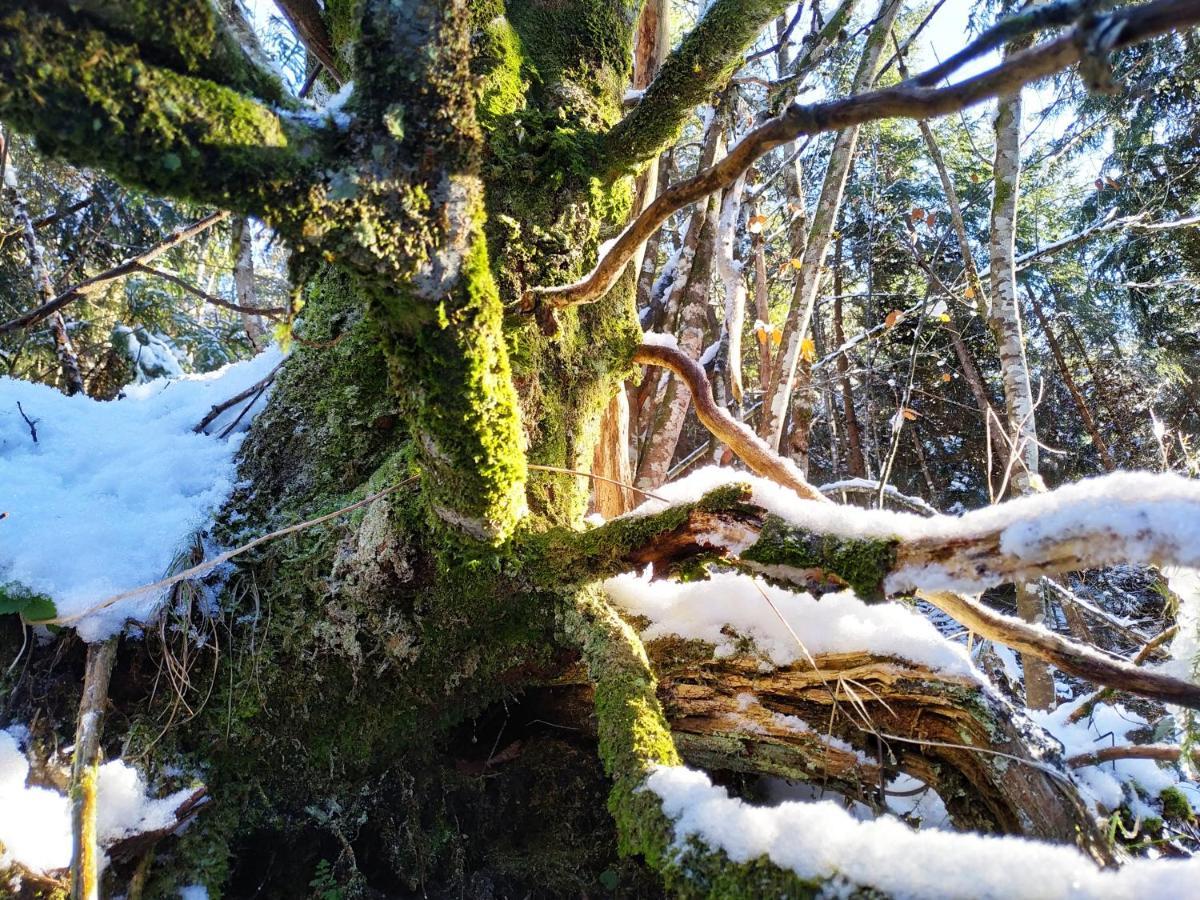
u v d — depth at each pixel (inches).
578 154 69.7
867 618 66.4
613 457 97.5
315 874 73.7
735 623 68.6
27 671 65.2
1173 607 75.0
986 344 353.1
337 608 67.5
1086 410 324.2
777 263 275.7
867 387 307.6
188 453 81.0
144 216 211.3
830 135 319.0
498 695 75.3
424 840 76.8
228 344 244.2
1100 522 39.3
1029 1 147.6
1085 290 350.0
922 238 317.4
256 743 68.7
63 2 31.9
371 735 71.6
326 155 40.4
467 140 43.9
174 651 67.3
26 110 33.4
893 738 63.6
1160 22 22.9
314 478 76.4
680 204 48.7
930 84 30.6
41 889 54.5
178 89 35.3
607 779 81.4
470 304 46.8
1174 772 80.5
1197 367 328.8
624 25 80.7
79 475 81.0
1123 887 34.2
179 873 64.1
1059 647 57.7
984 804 60.9
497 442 52.4
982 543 43.5
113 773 61.0
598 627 60.5
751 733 70.6
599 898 79.7
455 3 41.1
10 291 188.2
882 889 35.8
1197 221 162.9
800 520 50.6
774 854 38.5
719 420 82.2
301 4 80.4
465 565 61.9
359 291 48.3
